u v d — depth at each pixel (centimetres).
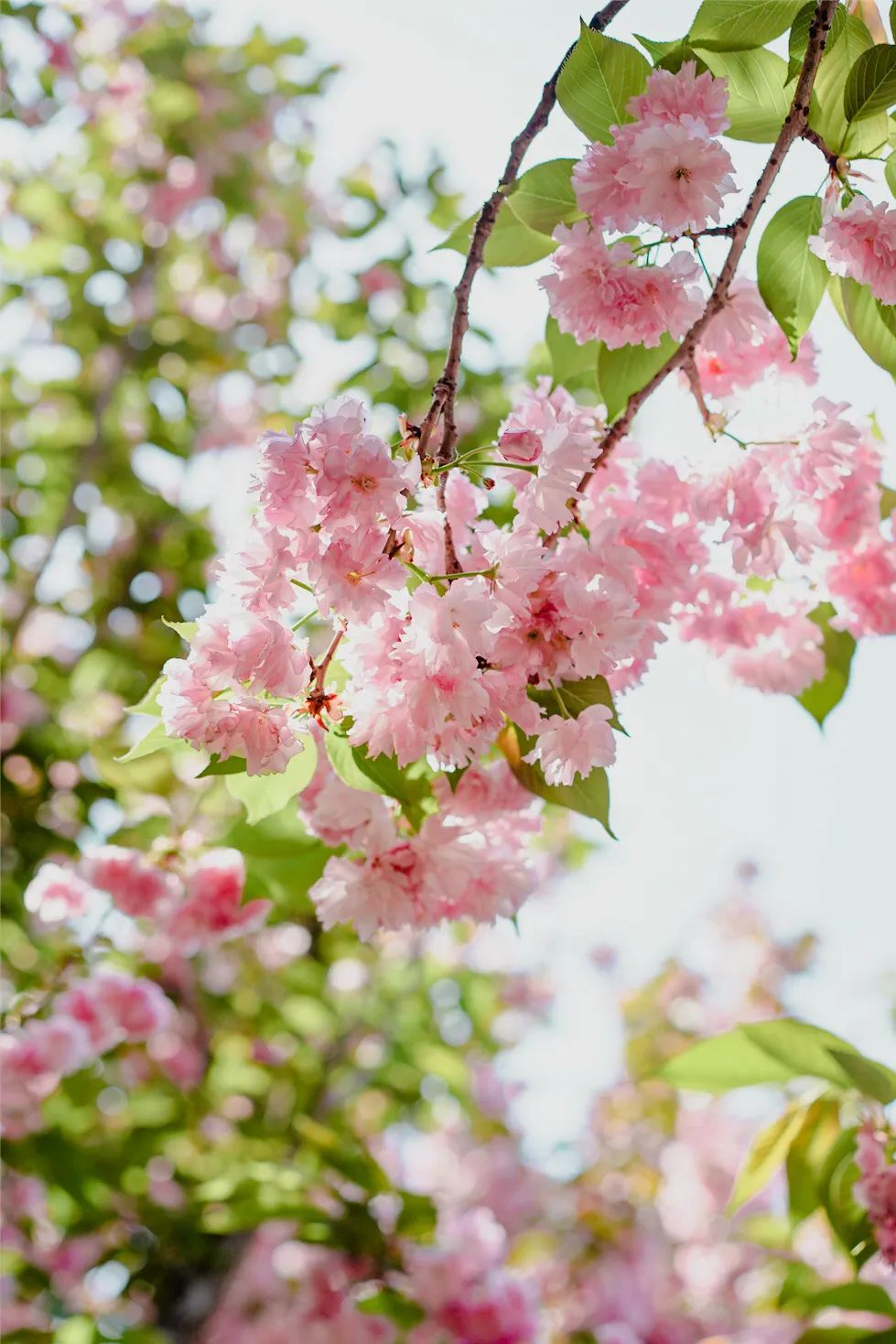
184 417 354
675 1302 402
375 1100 340
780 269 146
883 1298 153
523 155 144
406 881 144
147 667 297
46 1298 276
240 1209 198
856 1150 155
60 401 342
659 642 145
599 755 137
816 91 143
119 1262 264
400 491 132
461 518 143
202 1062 289
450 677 133
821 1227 171
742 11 143
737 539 145
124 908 180
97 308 351
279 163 396
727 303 145
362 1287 213
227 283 388
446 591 136
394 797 143
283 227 391
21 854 265
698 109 140
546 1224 432
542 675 136
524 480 138
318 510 133
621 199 141
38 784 272
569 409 144
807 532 146
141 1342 229
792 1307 166
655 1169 455
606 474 150
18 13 356
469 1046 352
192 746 134
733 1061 152
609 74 143
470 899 148
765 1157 157
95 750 202
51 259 349
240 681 133
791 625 153
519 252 153
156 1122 270
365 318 320
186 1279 264
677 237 142
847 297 149
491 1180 434
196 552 324
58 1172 228
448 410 140
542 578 136
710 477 146
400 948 329
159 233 373
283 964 311
